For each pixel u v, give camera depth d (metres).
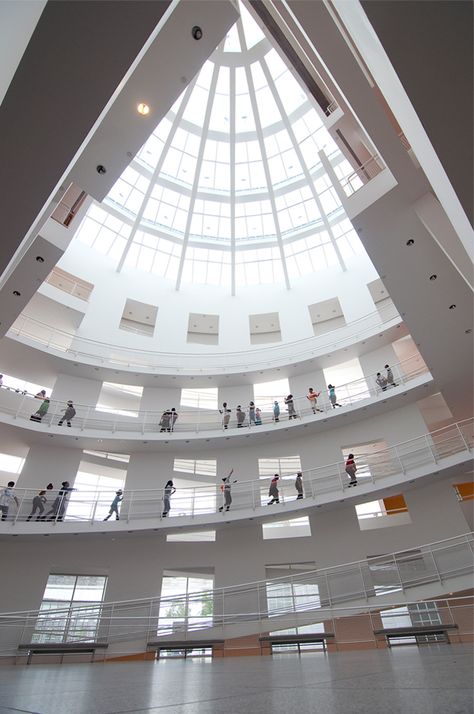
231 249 18.09
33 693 1.87
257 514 11.23
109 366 14.22
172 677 2.83
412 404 12.67
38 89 4.19
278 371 15.21
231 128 16.58
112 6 3.74
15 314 9.02
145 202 16.81
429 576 9.15
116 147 6.92
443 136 3.58
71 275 16.52
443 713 0.92
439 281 8.35
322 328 17.31
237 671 3.15
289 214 19.11
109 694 1.77
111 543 11.70
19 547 11.12
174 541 11.91
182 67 6.20
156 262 18.83
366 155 7.91
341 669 2.56
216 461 14.21
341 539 11.44
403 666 2.39
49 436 12.20
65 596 11.28
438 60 3.13
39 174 4.97
